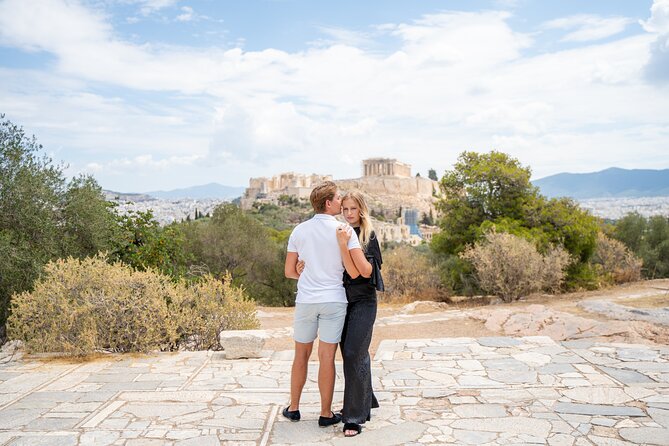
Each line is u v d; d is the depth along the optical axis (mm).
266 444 4297
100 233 12508
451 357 7098
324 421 4648
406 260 20578
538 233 19250
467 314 12352
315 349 8531
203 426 4711
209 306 8945
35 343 7781
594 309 12367
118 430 4629
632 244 27297
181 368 6930
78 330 7844
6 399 5617
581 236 19359
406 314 14812
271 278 27594
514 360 6820
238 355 7480
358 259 4383
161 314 8117
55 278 8523
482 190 20891
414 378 6172
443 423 4672
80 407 5289
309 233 4562
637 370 6164
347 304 4621
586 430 4410
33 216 10844
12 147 11125
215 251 24938
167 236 15836
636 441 4164
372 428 4602
